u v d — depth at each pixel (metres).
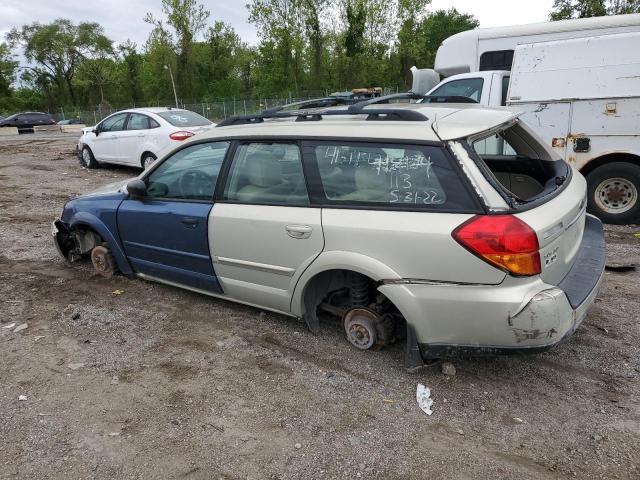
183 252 4.40
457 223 2.99
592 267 3.45
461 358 3.63
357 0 48.09
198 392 3.37
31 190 10.79
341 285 3.80
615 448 2.78
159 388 3.43
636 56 6.45
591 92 6.72
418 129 3.26
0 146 21.48
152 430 3.02
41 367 3.72
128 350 3.94
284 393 3.34
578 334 3.97
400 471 2.67
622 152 6.68
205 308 4.61
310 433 2.96
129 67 68.56
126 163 12.64
